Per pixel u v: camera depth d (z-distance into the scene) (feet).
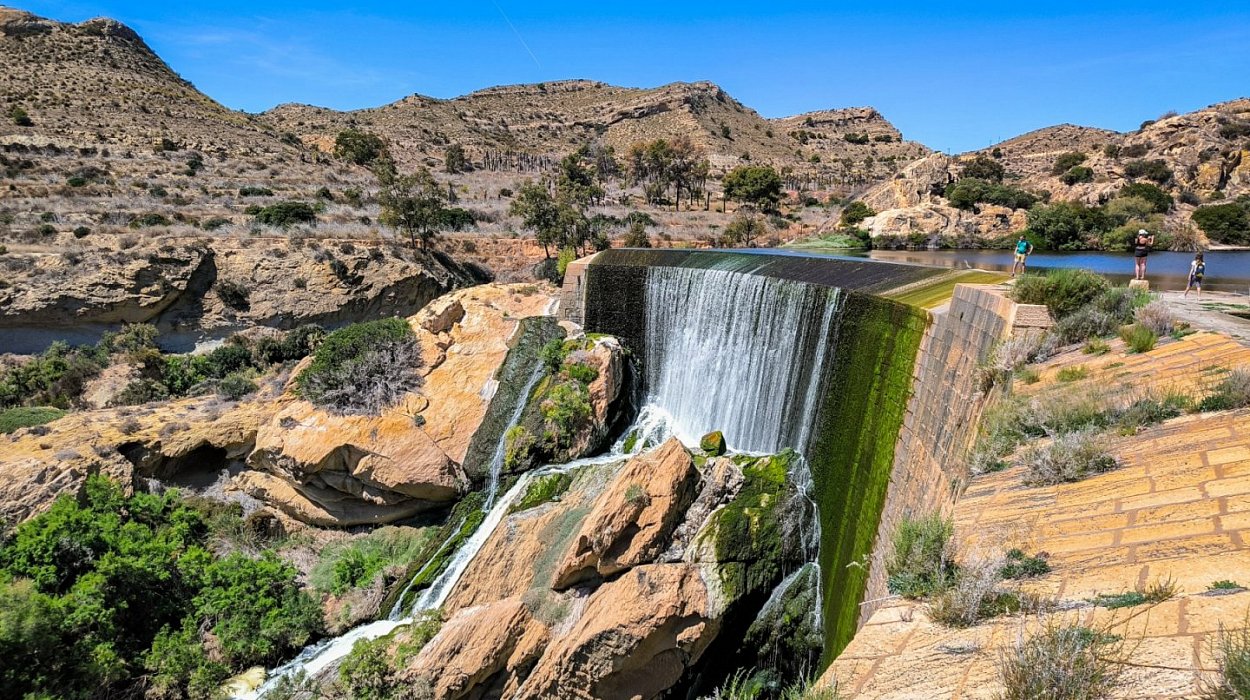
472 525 97.14
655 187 303.07
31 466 93.66
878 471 69.15
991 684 20.30
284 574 85.76
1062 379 44.39
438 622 75.97
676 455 77.77
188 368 143.33
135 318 149.38
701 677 69.92
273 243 167.84
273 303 159.12
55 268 145.28
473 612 75.56
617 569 73.31
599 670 65.98
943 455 55.42
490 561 82.99
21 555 77.87
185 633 77.51
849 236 199.82
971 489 36.45
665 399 116.16
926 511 54.90
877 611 28.27
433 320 119.96
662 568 69.36
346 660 71.67
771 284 92.32
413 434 103.19
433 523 102.53
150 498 95.25
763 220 246.06
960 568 28.19
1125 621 21.27
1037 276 55.06
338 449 100.17
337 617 85.61
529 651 70.38
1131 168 214.28
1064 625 21.84
